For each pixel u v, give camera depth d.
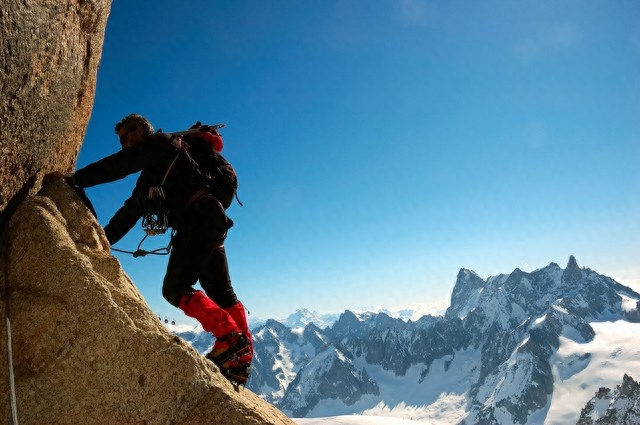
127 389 2.34
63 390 2.32
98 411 2.30
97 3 3.23
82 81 3.32
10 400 2.22
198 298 2.95
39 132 2.90
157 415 2.32
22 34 2.48
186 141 3.10
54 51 2.81
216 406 2.40
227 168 3.10
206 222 2.94
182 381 2.39
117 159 2.98
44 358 2.38
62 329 2.42
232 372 2.85
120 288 2.71
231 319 2.96
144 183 2.99
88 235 2.87
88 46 3.28
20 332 2.43
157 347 2.43
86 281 2.52
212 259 3.22
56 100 2.98
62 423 2.27
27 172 2.91
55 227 2.71
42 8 2.61
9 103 2.56
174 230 3.03
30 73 2.63
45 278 2.54
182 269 2.93
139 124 3.19
